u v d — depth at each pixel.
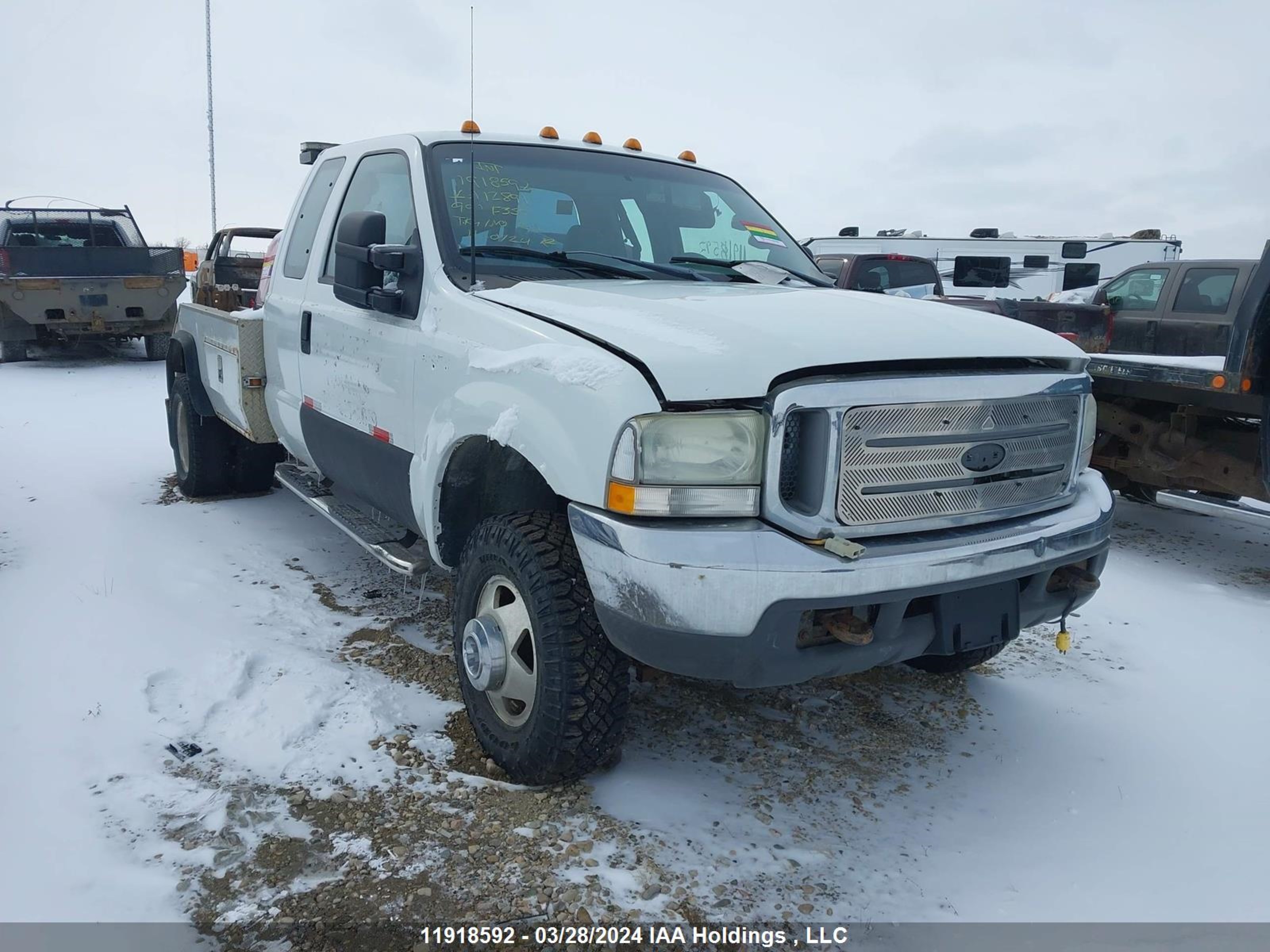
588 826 2.73
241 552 4.99
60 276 12.76
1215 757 3.31
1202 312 10.55
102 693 3.30
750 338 2.57
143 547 4.95
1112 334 10.89
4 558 4.72
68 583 4.32
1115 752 3.34
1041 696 3.77
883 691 3.77
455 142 3.79
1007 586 2.77
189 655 3.64
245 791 2.80
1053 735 3.45
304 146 4.99
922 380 2.56
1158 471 5.82
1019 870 2.66
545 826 2.72
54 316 12.81
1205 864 2.71
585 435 2.53
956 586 2.60
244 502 6.07
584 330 2.73
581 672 2.70
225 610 4.15
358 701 3.35
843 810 2.92
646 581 2.42
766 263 3.99
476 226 3.49
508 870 2.53
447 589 4.57
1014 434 2.77
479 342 3.03
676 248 3.95
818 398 2.45
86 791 2.75
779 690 3.72
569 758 2.78
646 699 3.58
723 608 2.40
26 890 2.34
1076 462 2.99
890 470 2.57
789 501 2.50
